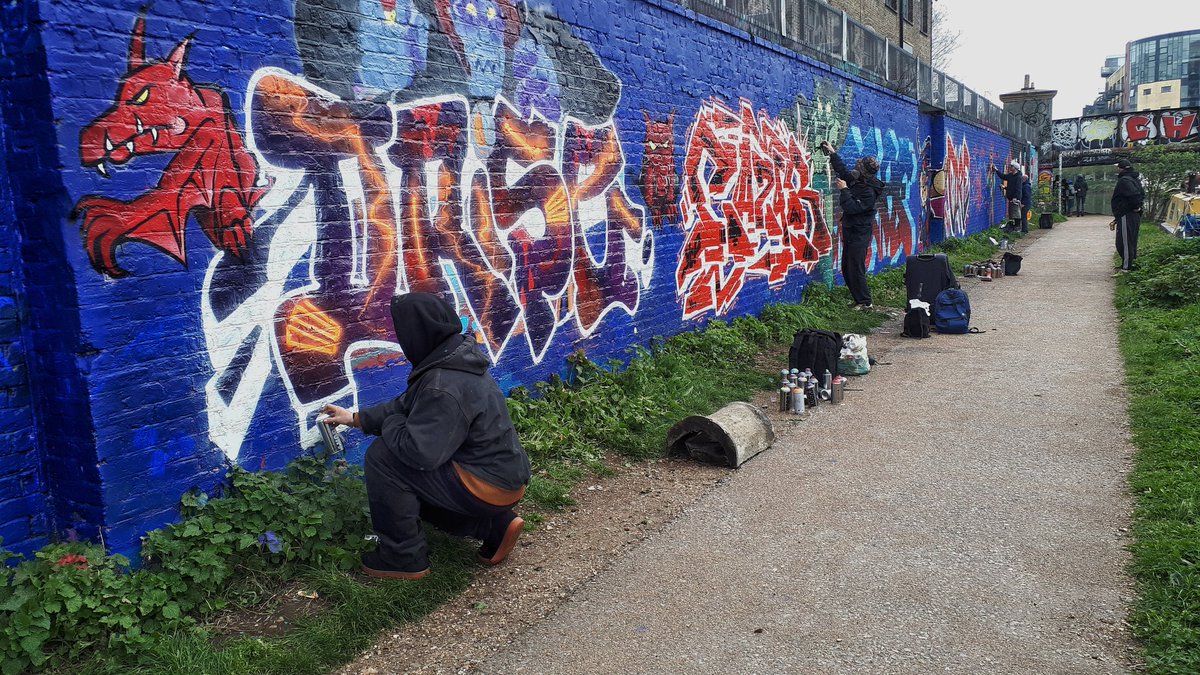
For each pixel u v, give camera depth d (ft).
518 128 19.66
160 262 12.01
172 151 12.12
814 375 23.90
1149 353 25.96
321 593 12.05
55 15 10.75
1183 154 103.45
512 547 13.35
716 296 30.22
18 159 11.11
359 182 15.35
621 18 23.85
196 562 11.64
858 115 45.19
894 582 12.37
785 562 13.24
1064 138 136.15
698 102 28.53
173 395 12.21
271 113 13.64
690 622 11.49
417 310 12.42
